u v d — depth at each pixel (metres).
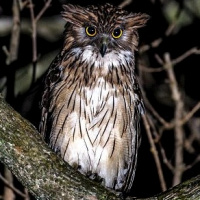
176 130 14.74
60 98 11.06
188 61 17.16
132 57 11.51
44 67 15.90
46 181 8.59
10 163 8.55
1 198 13.75
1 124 8.44
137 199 8.73
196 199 8.36
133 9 15.76
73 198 8.63
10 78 13.84
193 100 16.97
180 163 14.64
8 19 16.16
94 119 11.05
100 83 11.04
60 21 16.23
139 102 11.66
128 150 11.42
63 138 11.13
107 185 11.60
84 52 11.17
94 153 11.24
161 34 16.09
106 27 11.19
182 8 15.38
